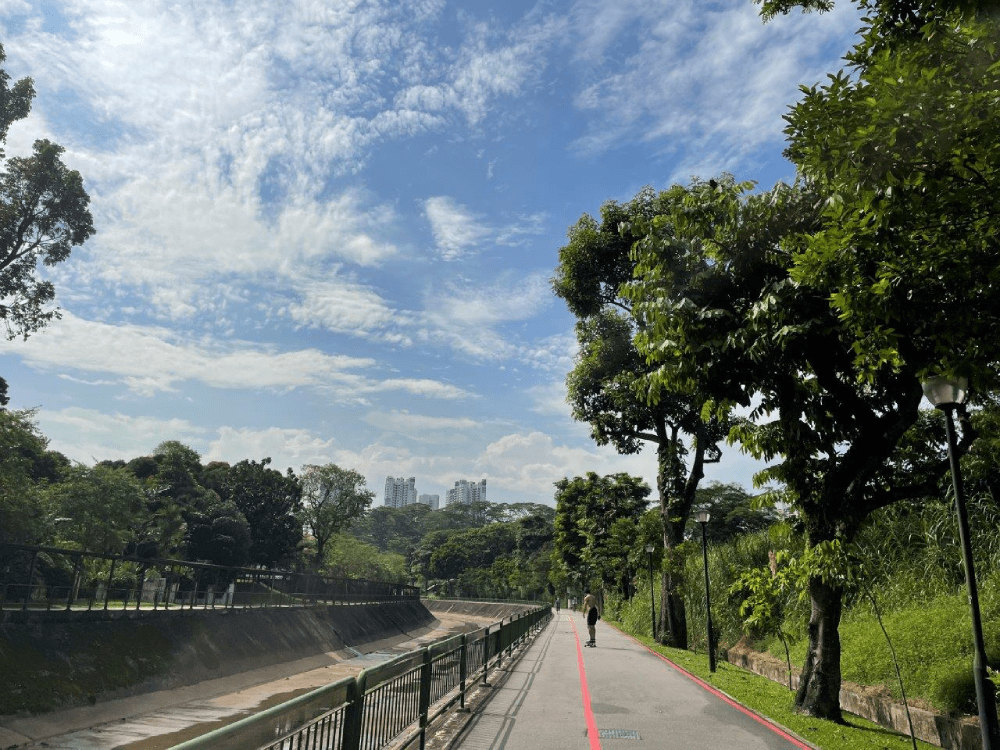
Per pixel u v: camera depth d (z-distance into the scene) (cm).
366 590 6531
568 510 6681
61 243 3841
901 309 769
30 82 3522
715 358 1248
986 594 1271
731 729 1073
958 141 617
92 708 2272
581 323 3178
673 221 1291
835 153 684
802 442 1246
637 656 2356
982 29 594
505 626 2038
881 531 1677
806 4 844
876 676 1256
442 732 1012
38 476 6131
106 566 3712
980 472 1398
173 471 7912
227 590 3931
